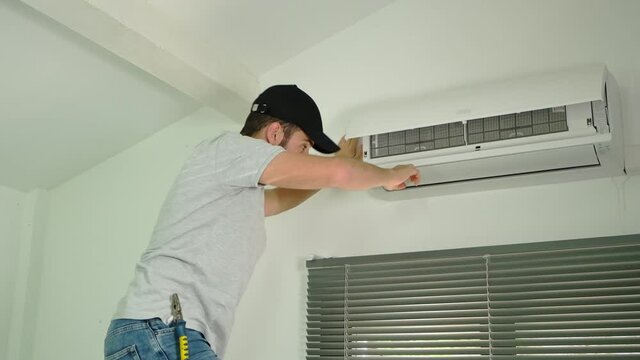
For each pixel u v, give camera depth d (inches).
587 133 104.1
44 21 115.1
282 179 84.0
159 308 76.5
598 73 105.2
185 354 73.9
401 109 117.3
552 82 107.2
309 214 134.5
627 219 110.3
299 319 130.4
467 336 114.1
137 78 134.3
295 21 131.9
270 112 93.1
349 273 126.6
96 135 148.7
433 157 113.4
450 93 116.2
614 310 105.3
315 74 139.5
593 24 119.0
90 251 154.6
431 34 131.2
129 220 151.9
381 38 135.4
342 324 124.4
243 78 138.3
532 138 107.4
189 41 124.6
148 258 81.2
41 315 156.0
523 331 110.4
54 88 131.7
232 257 82.2
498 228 118.3
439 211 123.6
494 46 125.3
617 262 107.0
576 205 114.0
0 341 152.3
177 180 86.9
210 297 79.7
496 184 118.1
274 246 136.3
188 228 81.8
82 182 159.3
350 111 134.4
